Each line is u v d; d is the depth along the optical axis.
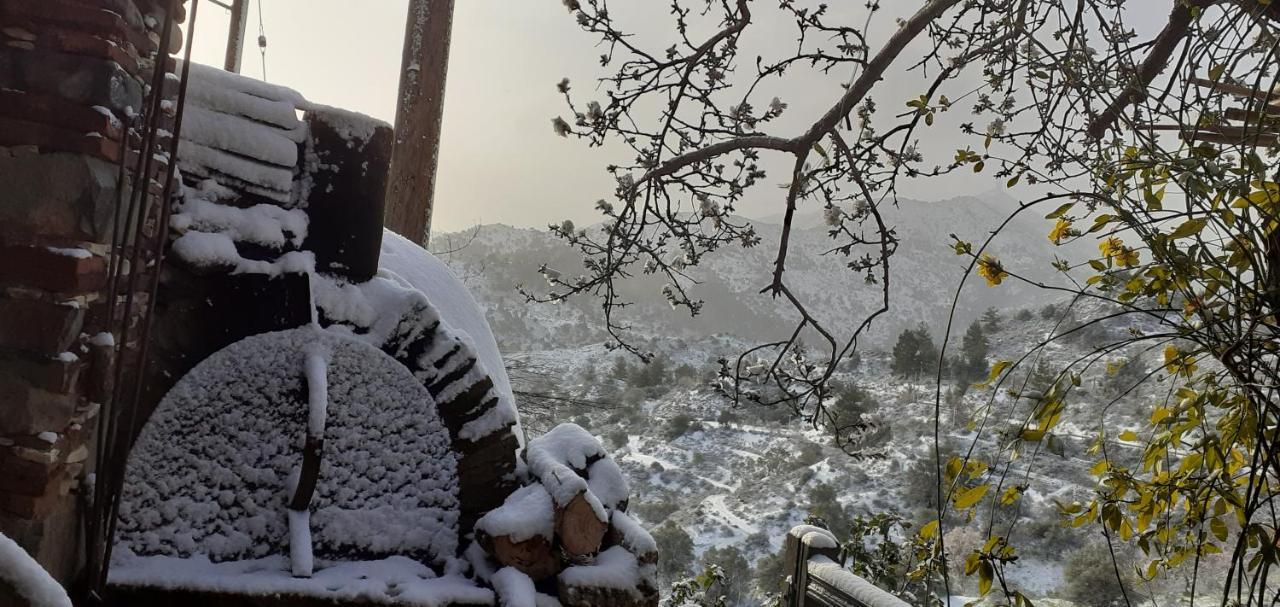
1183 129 2.00
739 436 72.69
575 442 3.65
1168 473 1.97
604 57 3.21
